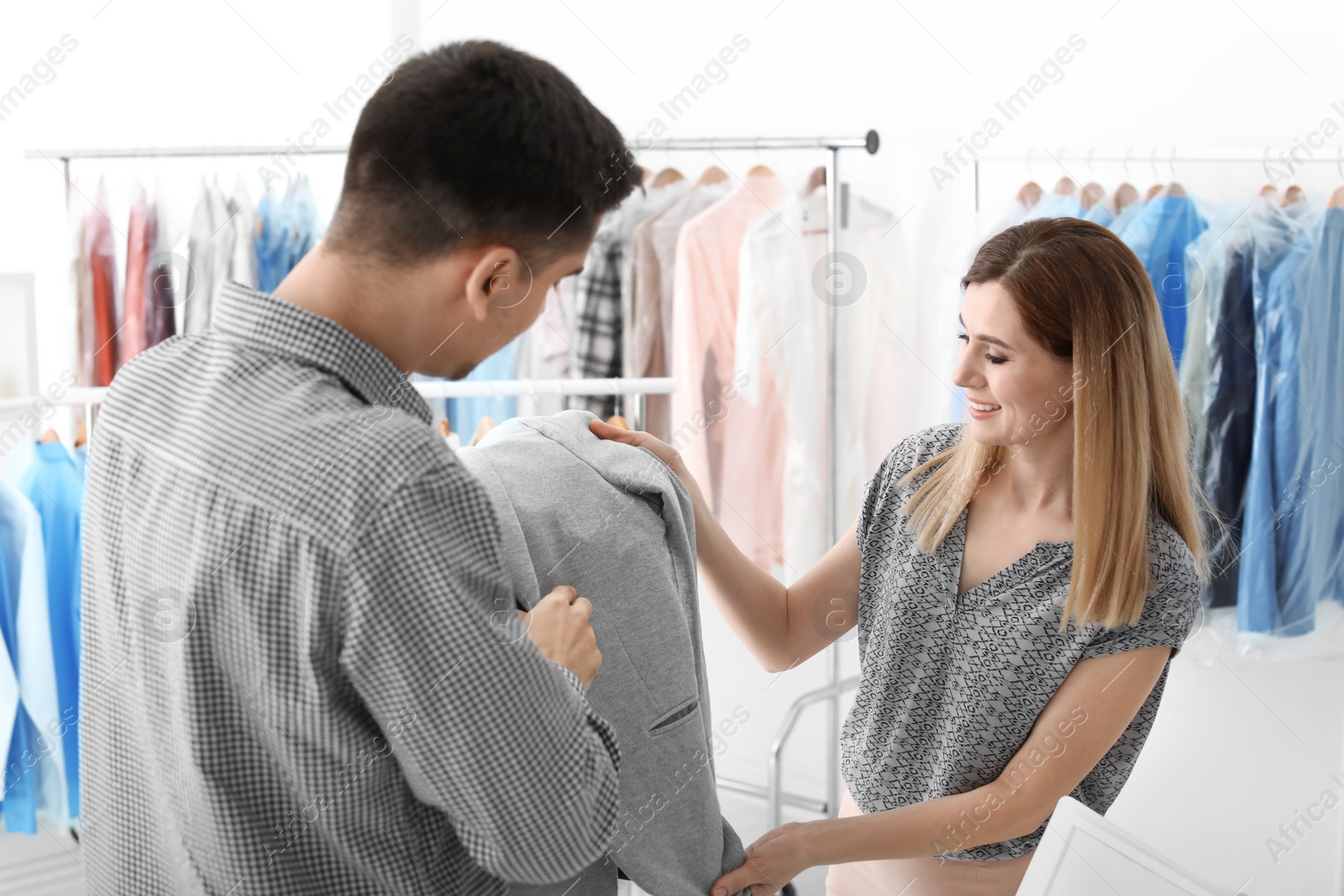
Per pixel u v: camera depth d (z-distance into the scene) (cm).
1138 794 218
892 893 116
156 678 61
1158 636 96
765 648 123
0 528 172
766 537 219
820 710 244
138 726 65
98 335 199
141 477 62
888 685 111
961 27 215
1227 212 188
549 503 86
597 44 243
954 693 106
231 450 57
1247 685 206
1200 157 186
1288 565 187
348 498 55
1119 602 94
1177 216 189
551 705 60
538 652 60
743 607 119
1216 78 196
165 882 67
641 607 87
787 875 98
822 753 246
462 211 62
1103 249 96
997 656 102
